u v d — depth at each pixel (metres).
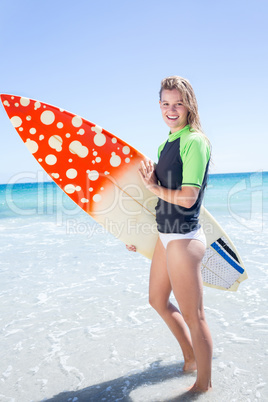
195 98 2.08
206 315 3.38
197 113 2.07
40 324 3.31
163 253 2.24
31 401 2.16
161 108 2.14
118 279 4.64
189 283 1.96
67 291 4.23
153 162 2.34
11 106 2.65
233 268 2.76
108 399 2.13
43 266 5.43
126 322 3.30
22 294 4.16
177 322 2.34
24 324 3.32
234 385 2.15
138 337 2.98
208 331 2.02
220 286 2.76
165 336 2.99
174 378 2.32
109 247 6.71
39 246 7.05
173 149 2.02
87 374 2.45
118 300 3.87
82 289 4.28
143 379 2.34
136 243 2.69
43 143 2.70
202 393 2.04
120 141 2.69
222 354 2.58
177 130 2.12
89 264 5.47
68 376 2.43
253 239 6.88
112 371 2.47
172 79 2.06
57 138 2.70
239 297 3.81
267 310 3.40
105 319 3.38
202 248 2.04
